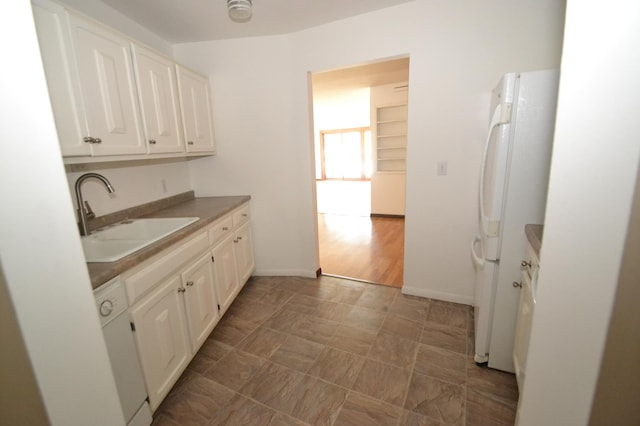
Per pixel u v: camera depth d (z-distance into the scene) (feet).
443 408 4.86
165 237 5.13
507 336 5.39
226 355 6.32
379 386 5.36
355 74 13.57
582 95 1.98
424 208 7.98
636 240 1.68
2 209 1.82
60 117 4.33
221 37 8.62
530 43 6.33
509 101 4.61
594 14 1.87
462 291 8.02
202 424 4.72
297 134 9.07
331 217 19.29
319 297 8.72
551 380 2.34
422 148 7.68
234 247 8.17
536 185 4.72
